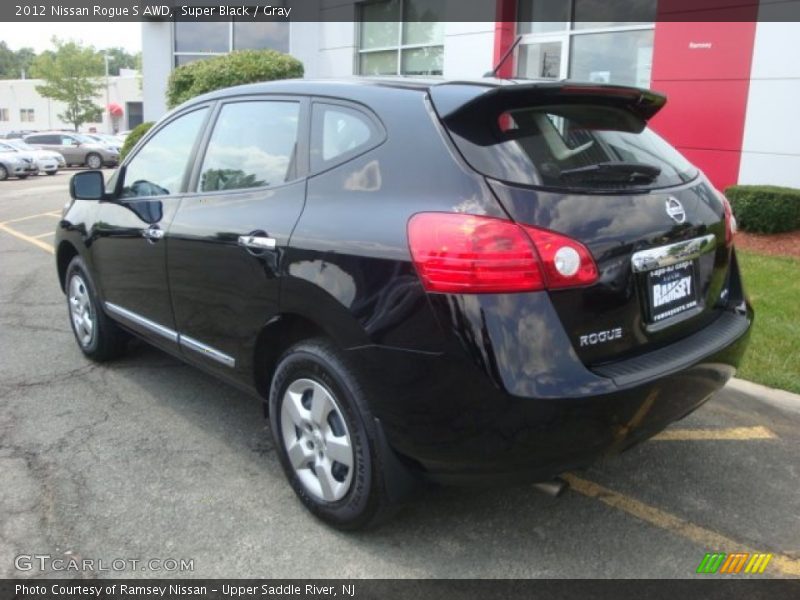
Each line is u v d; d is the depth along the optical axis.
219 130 3.77
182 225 3.69
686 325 2.96
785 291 6.19
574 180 2.64
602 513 3.22
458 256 2.44
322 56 14.78
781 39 8.27
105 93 73.75
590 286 2.53
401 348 2.57
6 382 4.70
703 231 3.05
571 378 2.44
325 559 2.87
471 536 3.03
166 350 4.12
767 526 3.13
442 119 2.71
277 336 3.25
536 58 11.21
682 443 3.89
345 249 2.75
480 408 2.45
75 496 3.30
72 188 4.32
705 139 9.09
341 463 2.91
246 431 3.99
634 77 9.99
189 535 3.01
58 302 6.84
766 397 4.40
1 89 77.50
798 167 8.34
